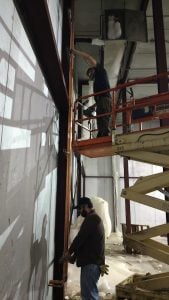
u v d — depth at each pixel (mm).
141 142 3824
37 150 3318
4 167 2113
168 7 8531
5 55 2156
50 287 4406
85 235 3885
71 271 6762
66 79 5301
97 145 4867
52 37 3041
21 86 2605
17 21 2504
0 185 2031
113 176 16609
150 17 8992
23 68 2691
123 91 10844
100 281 5734
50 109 4305
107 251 10047
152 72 11961
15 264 2438
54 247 4824
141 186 3805
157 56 6660
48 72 3816
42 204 3672
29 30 2926
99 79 5398
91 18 9117
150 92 13969
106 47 8602
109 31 8227
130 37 8219
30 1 2561
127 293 4180
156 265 8117
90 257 3869
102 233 4008
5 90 2141
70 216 5766
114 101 4738
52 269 4633
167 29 9320
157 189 3820
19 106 2531
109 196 16562
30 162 2973
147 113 6062
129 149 3918
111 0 8633
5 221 2152
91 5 8750
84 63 11031
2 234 2084
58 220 4984
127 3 8766
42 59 3510
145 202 3711
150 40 9781
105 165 17078
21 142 2598
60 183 5113
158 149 3826
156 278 4156
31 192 3027
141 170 16812
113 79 9281
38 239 3441
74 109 5574
